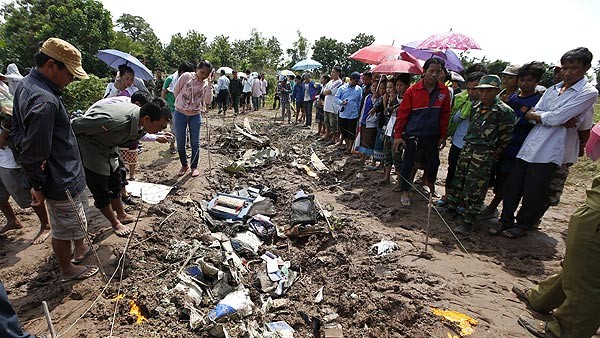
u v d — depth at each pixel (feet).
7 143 11.49
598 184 7.88
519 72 14.34
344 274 11.99
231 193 19.15
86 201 10.79
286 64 158.51
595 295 7.80
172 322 8.97
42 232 13.11
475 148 14.20
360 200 18.79
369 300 10.12
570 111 12.01
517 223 14.56
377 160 23.07
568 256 8.12
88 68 76.38
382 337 8.70
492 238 14.49
